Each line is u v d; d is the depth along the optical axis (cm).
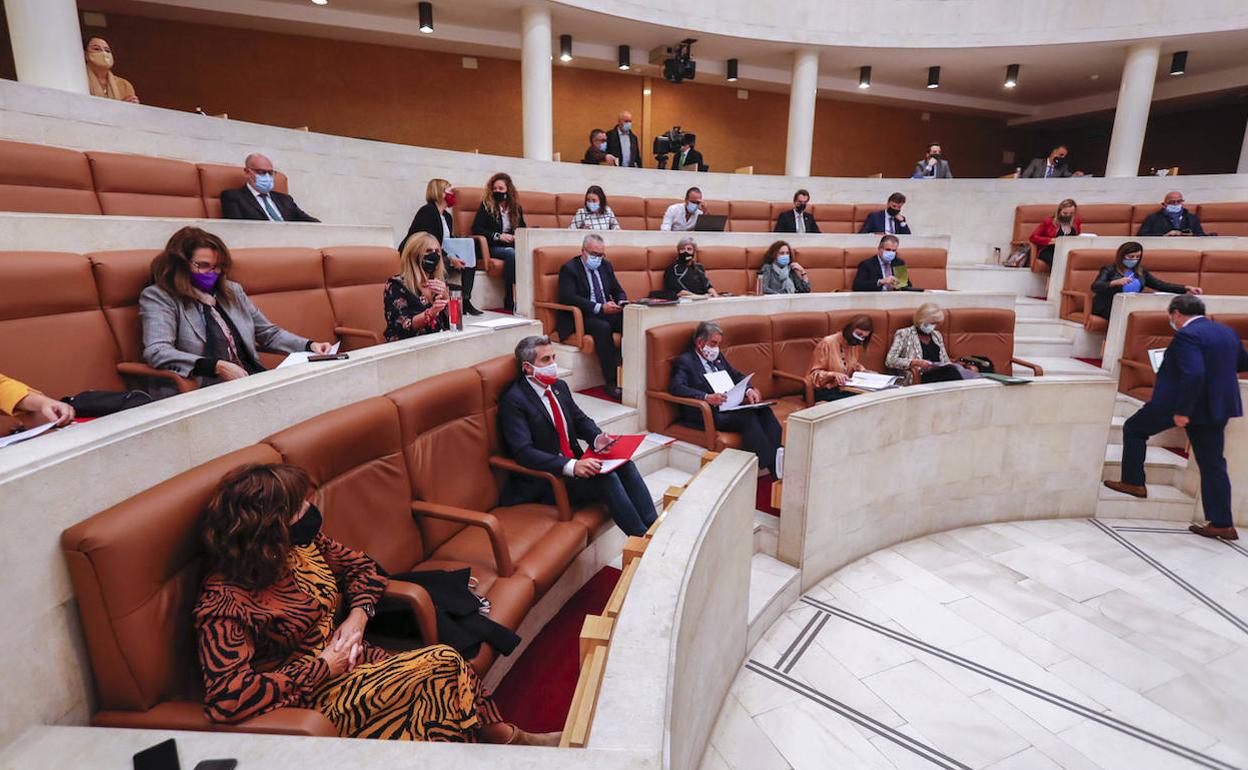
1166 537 302
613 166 625
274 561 112
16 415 130
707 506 155
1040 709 188
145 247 230
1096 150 1024
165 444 118
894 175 990
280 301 256
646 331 310
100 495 104
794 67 745
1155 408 307
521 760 72
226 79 619
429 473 183
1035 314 559
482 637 145
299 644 120
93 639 98
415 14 630
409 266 266
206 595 109
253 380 151
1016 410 303
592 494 218
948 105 944
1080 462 316
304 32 636
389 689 114
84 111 331
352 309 288
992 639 221
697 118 862
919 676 202
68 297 184
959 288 632
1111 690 197
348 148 462
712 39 705
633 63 753
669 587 120
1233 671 207
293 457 140
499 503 218
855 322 338
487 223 462
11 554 88
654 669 96
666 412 312
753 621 211
